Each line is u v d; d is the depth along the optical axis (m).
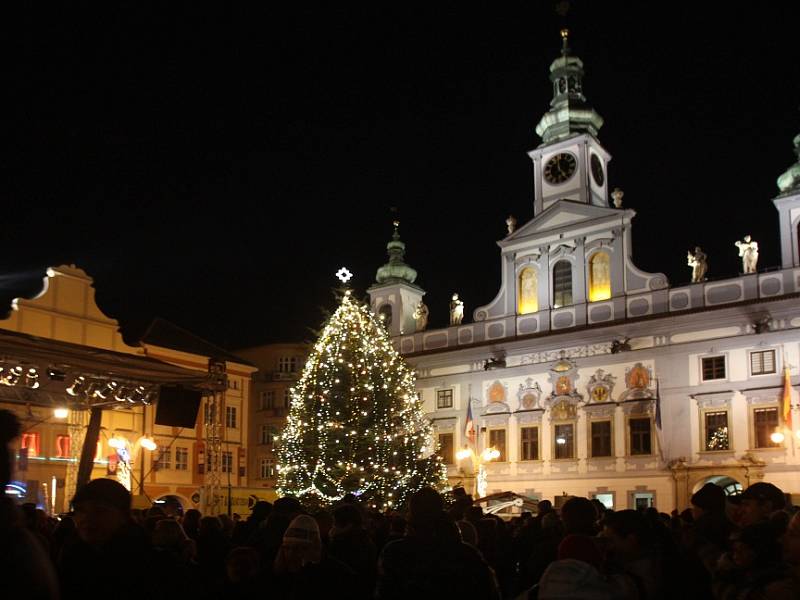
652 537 8.24
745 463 48.53
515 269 60.12
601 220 56.59
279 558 8.39
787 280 50.00
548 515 14.25
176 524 10.19
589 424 54.91
